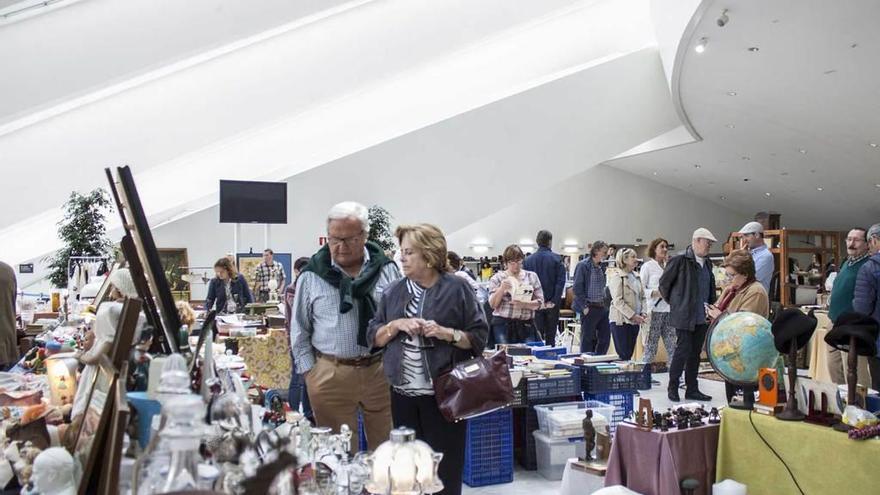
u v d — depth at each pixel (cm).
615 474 315
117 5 778
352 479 188
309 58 1090
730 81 1055
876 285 463
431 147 1159
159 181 1104
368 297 307
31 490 142
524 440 465
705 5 755
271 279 935
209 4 817
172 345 178
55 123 937
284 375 522
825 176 1666
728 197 2214
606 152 1274
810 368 761
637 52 1260
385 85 1210
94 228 888
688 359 636
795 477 276
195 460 109
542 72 1255
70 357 231
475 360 265
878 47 857
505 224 2081
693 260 628
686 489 292
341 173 1123
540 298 635
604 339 759
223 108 1045
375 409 314
